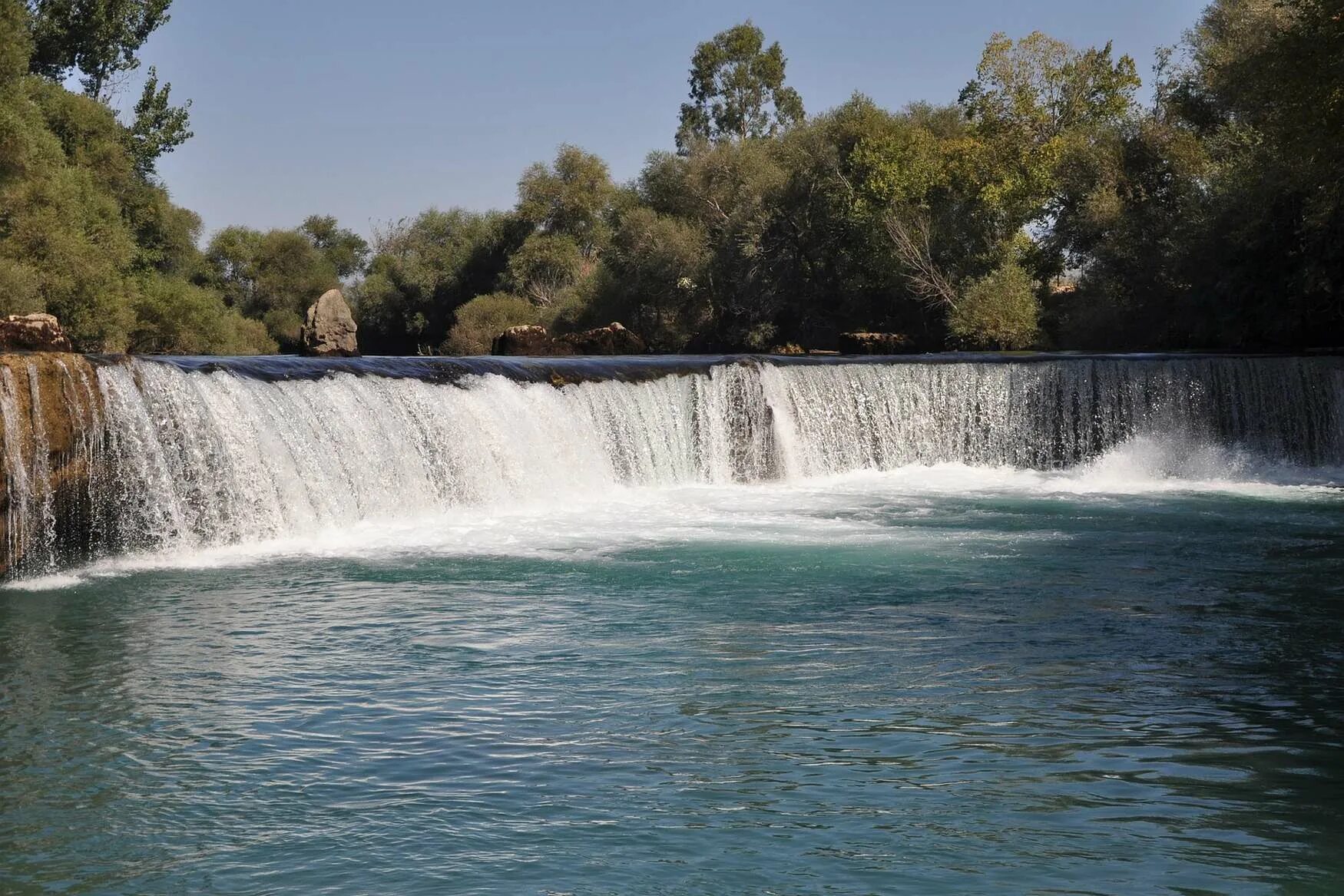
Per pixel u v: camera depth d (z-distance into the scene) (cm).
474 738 917
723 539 1833
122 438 1686
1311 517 2091
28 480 1559
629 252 6481
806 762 861
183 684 1064
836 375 2741
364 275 10638
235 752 889
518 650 1182
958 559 1672
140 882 679
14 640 1223
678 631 1258
